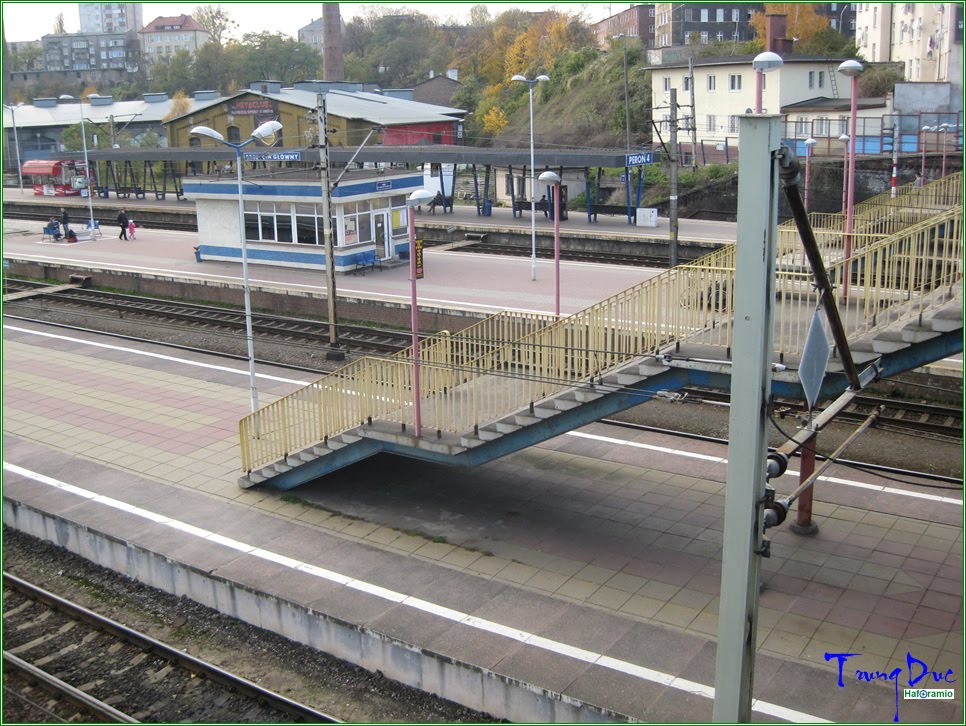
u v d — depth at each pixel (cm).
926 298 1116
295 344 2473
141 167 6562
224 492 1546
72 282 3366
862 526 1341
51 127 7594
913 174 3622
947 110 4119
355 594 1196
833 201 3750
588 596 1176
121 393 2116
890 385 1898
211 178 3266
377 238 3159
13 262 3578
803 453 1302
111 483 1598
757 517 727
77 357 2441
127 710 1087
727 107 4447
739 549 724
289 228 3144
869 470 1516
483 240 3700
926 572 1209
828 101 4228
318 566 1277
